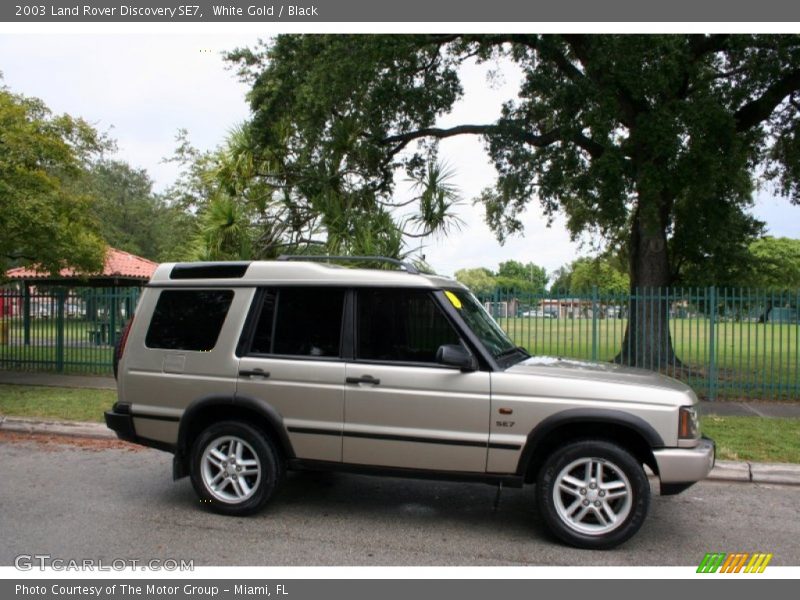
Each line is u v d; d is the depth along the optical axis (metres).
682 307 14.66
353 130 13.92
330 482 6.52
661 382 5.00
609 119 13.12
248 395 5.29
